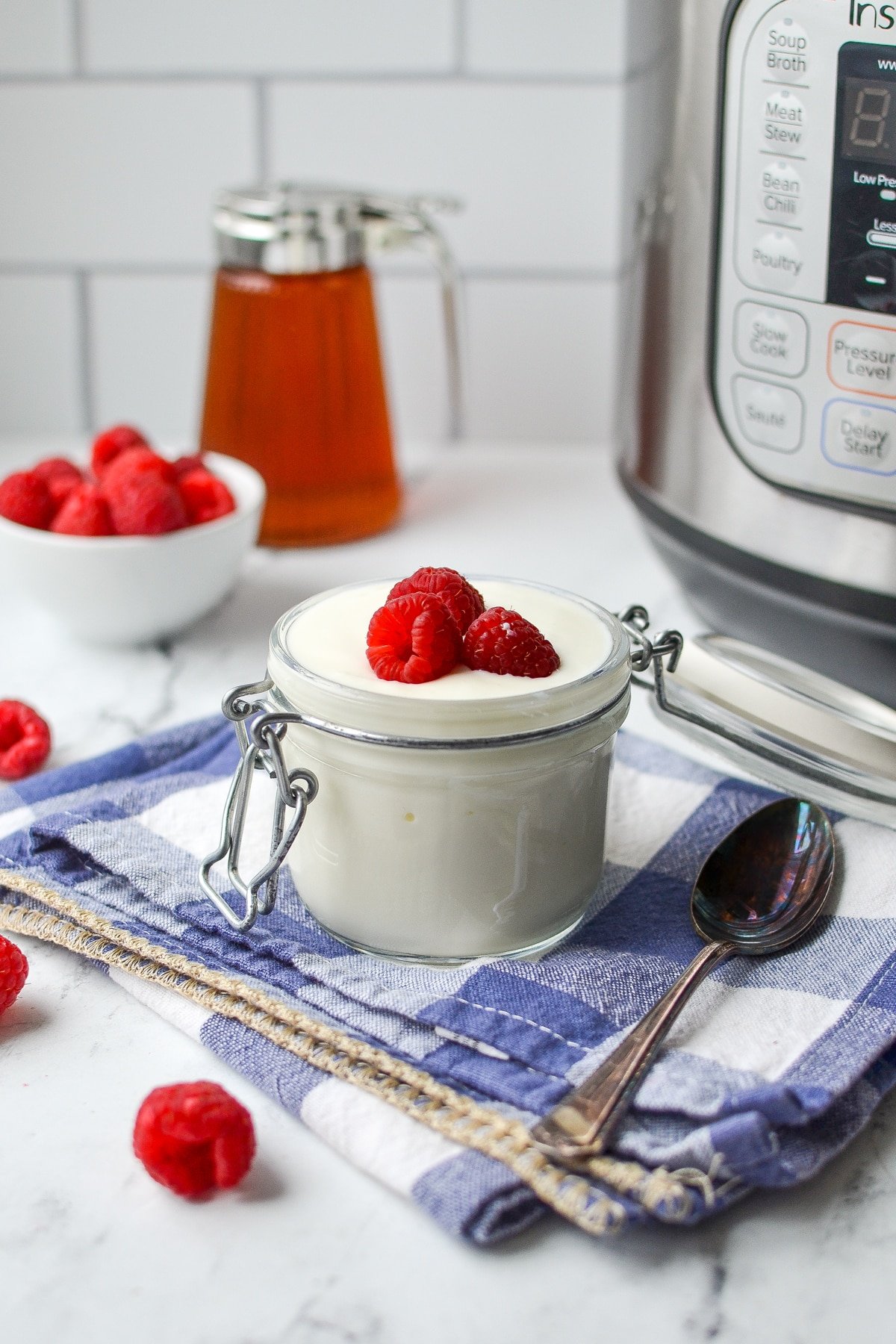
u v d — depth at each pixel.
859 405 0.56
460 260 1.03
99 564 0.72
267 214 0.83
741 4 0.55
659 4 0.64
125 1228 0.41
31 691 0.73
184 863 0.55
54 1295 0.39
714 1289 0.39
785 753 0.54
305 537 0.90
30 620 0.82
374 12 0.96
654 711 0.58
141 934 0.51
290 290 0.85
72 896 0.53
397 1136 0.43
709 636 0.59
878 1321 0.38
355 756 0.46
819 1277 0.40
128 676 0.75
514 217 1.02
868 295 0.55
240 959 0.49
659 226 0.66
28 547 0.73
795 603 0.62
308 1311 0.38
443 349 1.07
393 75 0.98
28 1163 0.43
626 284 0.76
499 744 0.45
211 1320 0.38
